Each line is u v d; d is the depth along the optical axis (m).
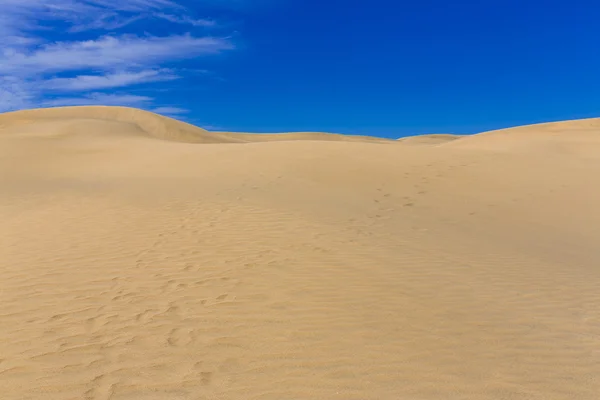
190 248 7.03
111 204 10.23
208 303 5.10
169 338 4.34
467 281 5.90
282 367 3.87
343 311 4.91
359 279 5.83
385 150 17.59
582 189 12.34
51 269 6.15
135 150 22.56
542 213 10.30
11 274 5.98
